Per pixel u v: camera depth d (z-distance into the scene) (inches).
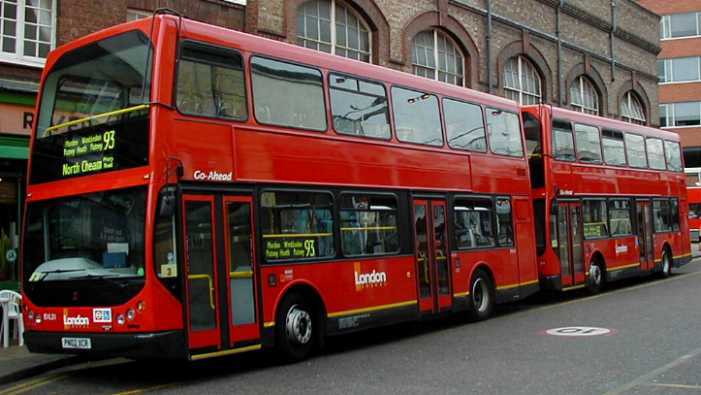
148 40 352.8
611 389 309.1
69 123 376.2
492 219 589.9
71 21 533.6
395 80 499.8
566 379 331.3
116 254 343.9
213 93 371.2
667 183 943.0
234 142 377.4
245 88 388.8
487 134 596.1
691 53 2273.6
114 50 366.0
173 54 353.1
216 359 433.7
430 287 510.0
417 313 493.7
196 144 357.7
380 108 482.3
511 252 609.3
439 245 524.4
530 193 648.4
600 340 439.5
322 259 423.2
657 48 1418.6
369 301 454.3
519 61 1038.4
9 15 515.2
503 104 626.5
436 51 880.3
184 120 354.0
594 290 743.7
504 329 512.1
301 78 425.1
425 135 522.3
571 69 1145.4
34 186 383.9
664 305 610.2
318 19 738.2
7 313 469.4
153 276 331.9
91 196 357.1
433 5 863.1
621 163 827.4
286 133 408.8
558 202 694.5
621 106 1317.7
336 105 446.6
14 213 530.0
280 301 397.7
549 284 672.4
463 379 339.6
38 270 369.7
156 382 364.2
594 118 784.9
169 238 340.8
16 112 505.4
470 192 563.2
